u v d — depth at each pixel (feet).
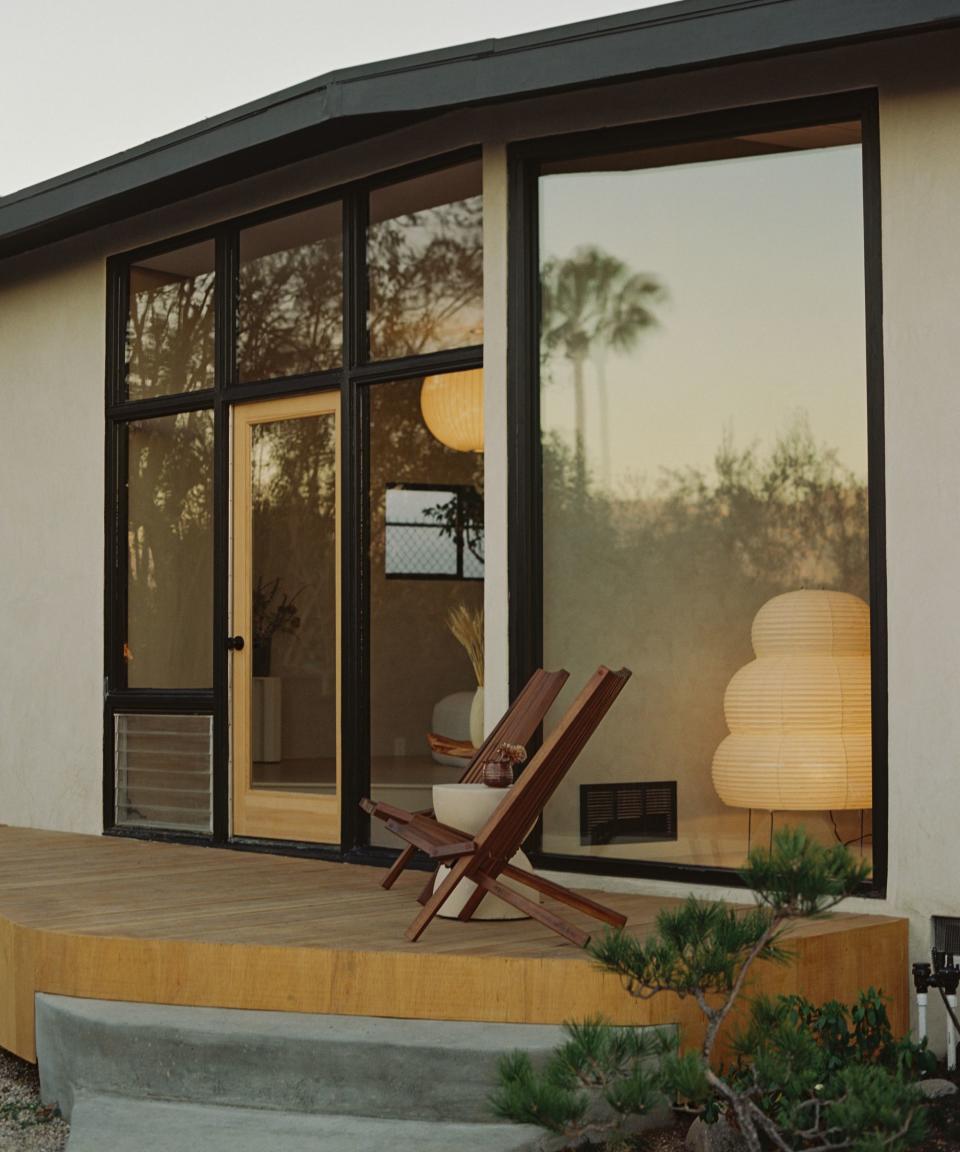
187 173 20.77
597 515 17.97
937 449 15.30
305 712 20.92
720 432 17.30
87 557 24.27
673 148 17.63
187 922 14.85
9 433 26.03
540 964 12.82
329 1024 12.84
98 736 23.93
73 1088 13.26
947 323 15.30
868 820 16.11
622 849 17.63
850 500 16.40
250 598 21.83
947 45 15.44
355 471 20.25
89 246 24.32
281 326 21.45
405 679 19.84
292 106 18.52
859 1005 13.32
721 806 17.06
